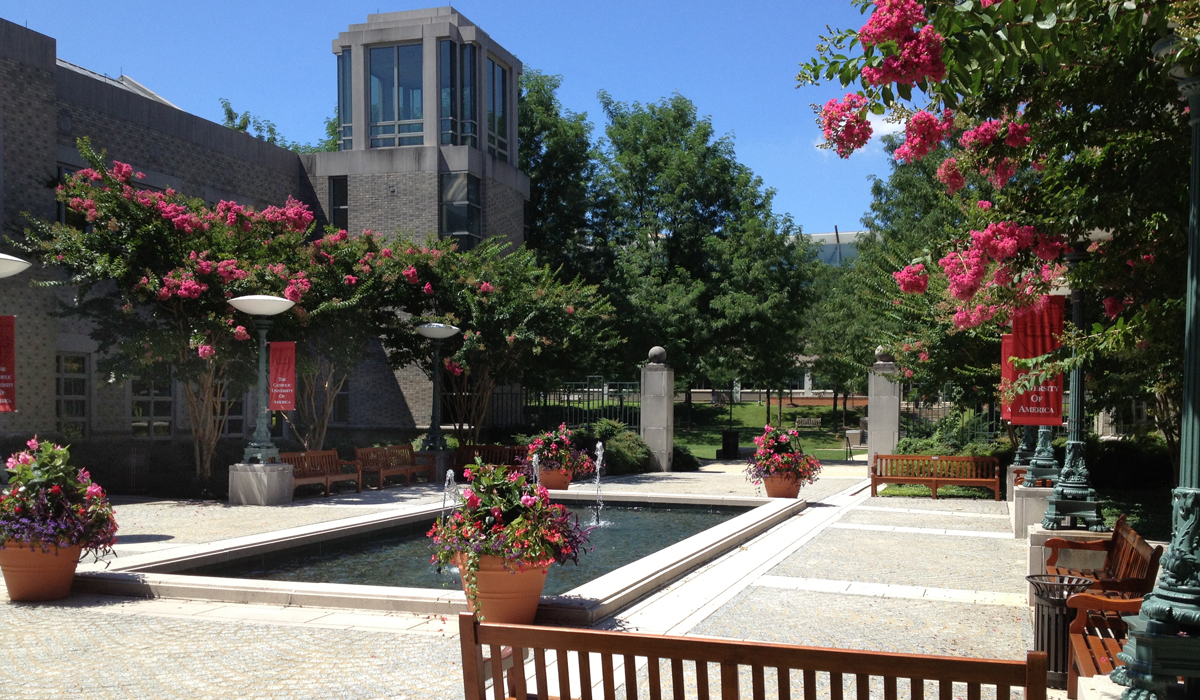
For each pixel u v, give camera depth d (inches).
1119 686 158.7
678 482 807.7
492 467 285.4
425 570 395.5
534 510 279.3
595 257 1593.3
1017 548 429.7
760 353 1489.9
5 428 699.4
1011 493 619.2
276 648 251.8
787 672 131.3
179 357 676.1
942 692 123.6
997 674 120.6
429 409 1032.8
